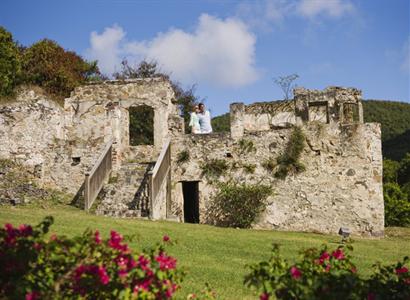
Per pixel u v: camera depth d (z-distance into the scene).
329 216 17.22
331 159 17.47
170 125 18.75
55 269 4.12
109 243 4.19
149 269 4.14
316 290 4.04
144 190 16.08
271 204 17.56
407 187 35.09
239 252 10.36
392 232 18.30
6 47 24.12
